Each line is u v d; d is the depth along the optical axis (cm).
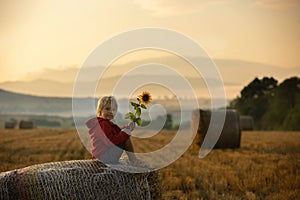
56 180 507
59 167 525
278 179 961
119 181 527
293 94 4719
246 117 3575
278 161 1278
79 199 510
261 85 4916
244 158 1349
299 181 935
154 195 562
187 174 1048
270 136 2559
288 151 1565
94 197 514
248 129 3556
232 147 1755
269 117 4884
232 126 1752
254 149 1691
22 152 1550
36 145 1877
